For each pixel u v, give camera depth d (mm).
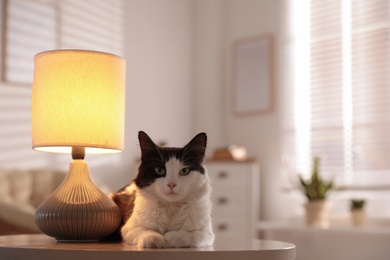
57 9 3543
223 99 4398
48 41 3488
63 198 1569
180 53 4391
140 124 4035
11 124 3320
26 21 3381
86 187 1604
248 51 4270
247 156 4238
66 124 1529
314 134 3900
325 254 3182
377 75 3619
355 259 3078
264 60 4176
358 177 3643
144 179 1514
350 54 3754
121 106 1631
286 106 4070
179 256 1282
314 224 3449
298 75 4020
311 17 3975
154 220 1490
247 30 4324
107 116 1573
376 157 3576
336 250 3146
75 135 1528
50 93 1542
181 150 1529
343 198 3730
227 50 4422
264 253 1360
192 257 1291
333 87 3828
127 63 3980
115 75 1603
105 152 1754
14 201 2746
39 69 1580
